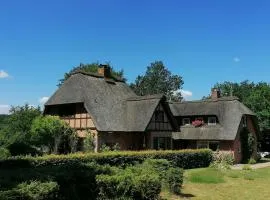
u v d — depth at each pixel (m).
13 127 42.69
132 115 42.91
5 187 12.25
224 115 49.22
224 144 47.91
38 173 14.66
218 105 50.59
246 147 49.16
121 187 15.97
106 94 44.28
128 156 29.92
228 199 20.58
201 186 24.80
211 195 21.58
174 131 45.88
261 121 58.94
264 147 66.50
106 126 39.75
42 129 38.62
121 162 29.22
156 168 21.72
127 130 41.53
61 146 41.19
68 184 15.09
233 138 46.41
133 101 44.44
